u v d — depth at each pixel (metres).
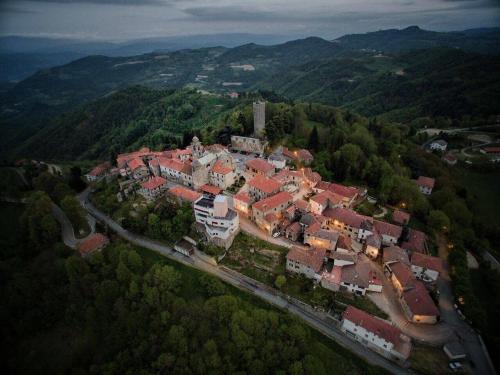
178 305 85.44
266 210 107.38
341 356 78.06
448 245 115.56
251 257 100.25
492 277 102.00
